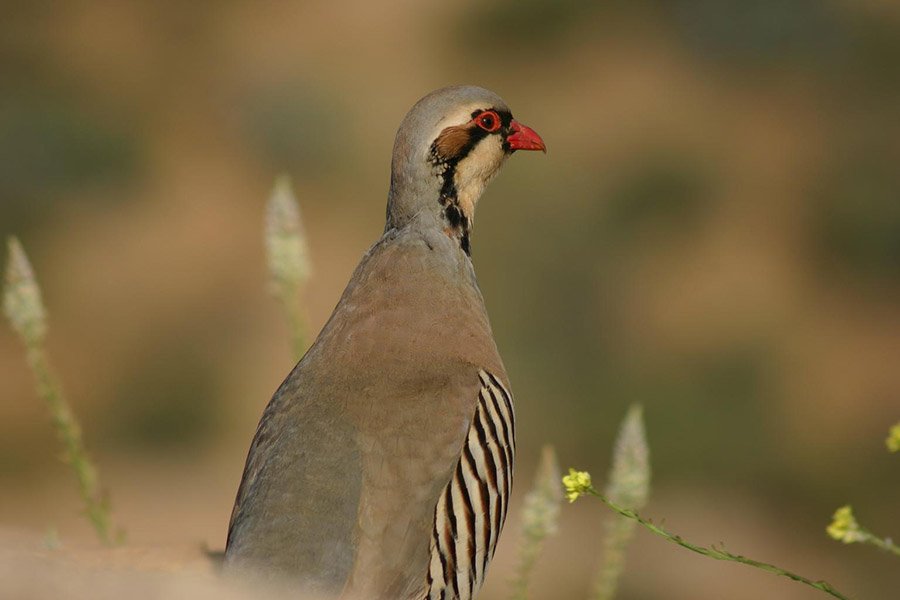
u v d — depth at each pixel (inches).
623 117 1122.7
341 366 264.2
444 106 299.1
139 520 737.6
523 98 1144.8
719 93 1159.0
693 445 844.6
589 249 972.6
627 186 1045.8
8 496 793.6
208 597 206.2
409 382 260.5
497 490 264.8
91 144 1095.0
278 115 1122.7
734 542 764.6
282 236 339.3
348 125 1127.0
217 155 1117.1
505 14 1194.0
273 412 261.6
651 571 696.4
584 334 919.0
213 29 1216.8
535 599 625.3
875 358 961.5
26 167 1066.1
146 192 1085.8
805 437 874.8
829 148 1105.4
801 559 775.7
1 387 884.6
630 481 298.4
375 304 275.3
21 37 1199.6
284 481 245.1
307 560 237.5
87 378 900.0
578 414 859.4
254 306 973.2
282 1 1235.2
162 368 901.2
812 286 1020.5
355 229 1034.1
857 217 1048.8
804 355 944.9
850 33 1181.7
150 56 1199.6
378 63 1179.3
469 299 286.7
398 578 245.4
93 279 993.5
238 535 241.4
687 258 1003.9
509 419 272.2
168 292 991.0
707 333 948.0
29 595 197.6
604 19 1202.0
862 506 829.8
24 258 321.1
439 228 293.7
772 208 1065.5
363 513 244.8
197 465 824.9
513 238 972.6
